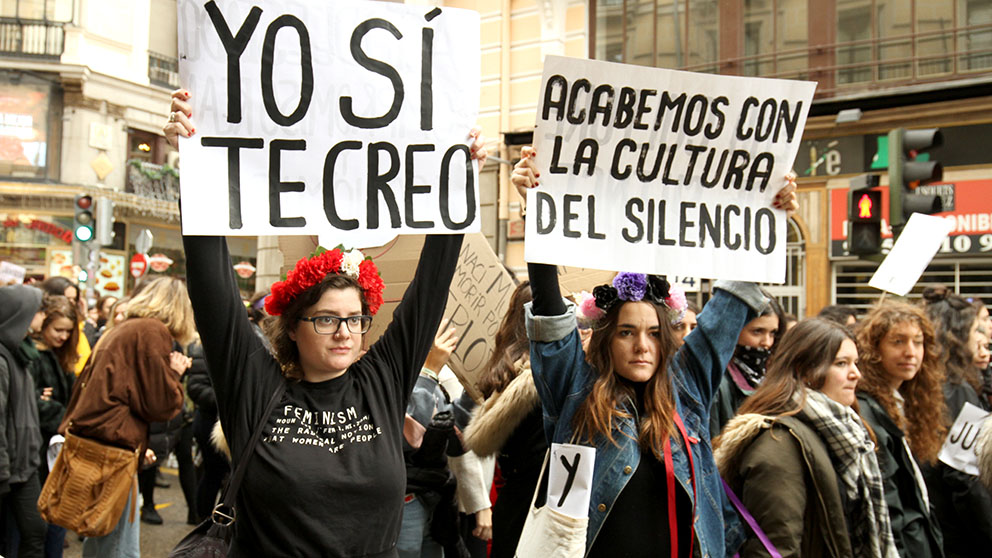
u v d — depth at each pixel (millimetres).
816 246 12031
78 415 3830
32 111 21453
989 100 10852
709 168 2684
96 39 21969
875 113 11594
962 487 3377
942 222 4199
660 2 13406
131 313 4109
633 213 2609
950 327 4266
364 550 2105
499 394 3139
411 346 2416
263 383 2203
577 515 2250
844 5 12109
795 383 2816
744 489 2617
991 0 11141
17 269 6688
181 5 2293
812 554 2607
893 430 3197
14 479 4164
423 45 2490
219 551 2051
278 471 2076
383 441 2227
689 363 2688
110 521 3877
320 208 2381
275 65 2365
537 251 2498
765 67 12703
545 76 2516
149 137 23594
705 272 2666
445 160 2494
